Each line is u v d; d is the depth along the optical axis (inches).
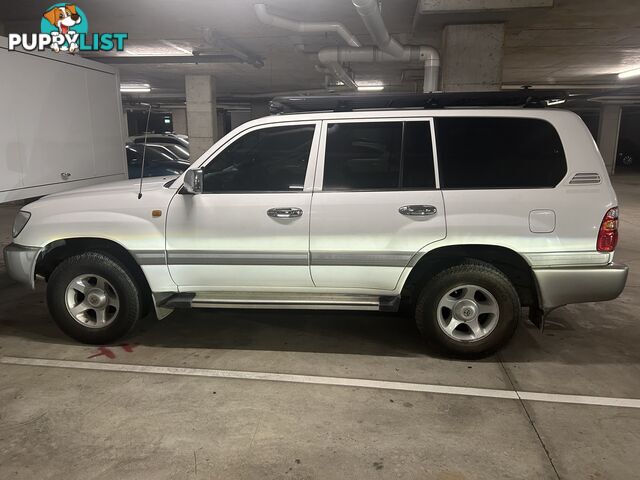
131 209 155.0
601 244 141.6
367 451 109.7
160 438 114.2
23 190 190.2
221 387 138.0
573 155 142.3
